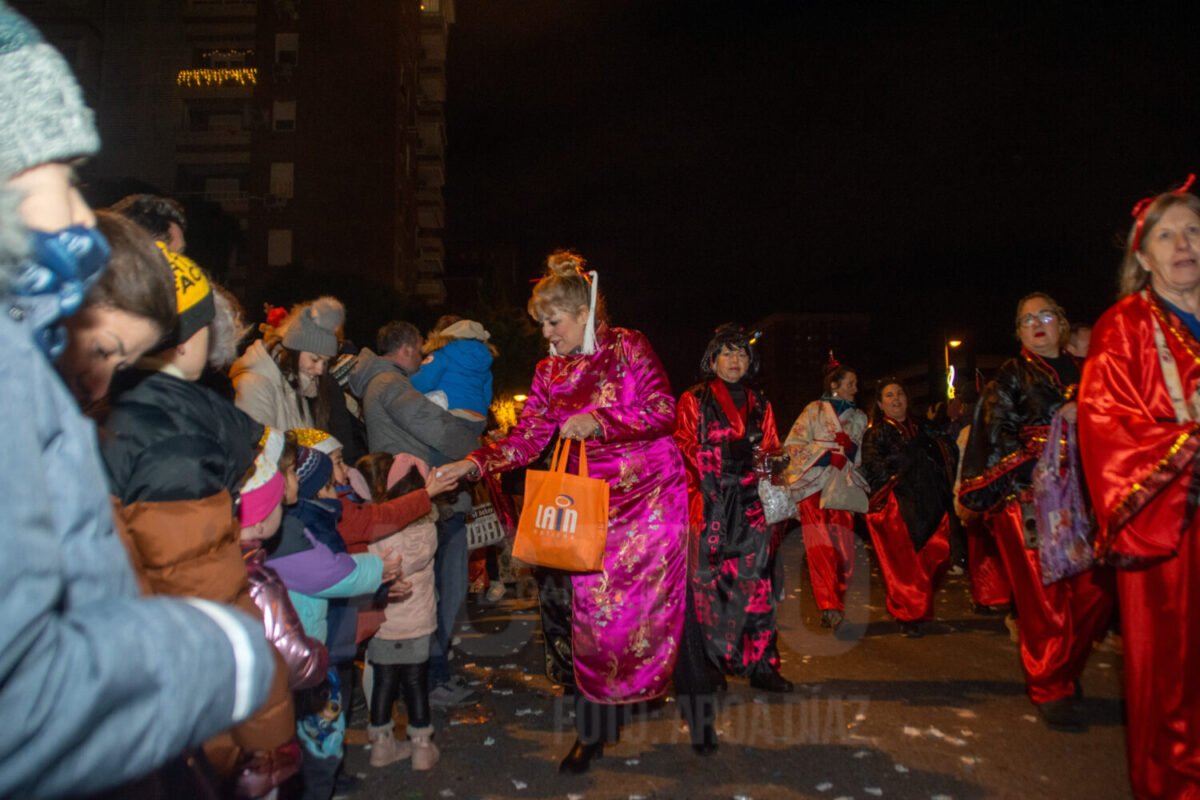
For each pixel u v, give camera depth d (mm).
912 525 6105
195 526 1569
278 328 4250
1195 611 2752
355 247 39062
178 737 828
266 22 40031
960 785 3414
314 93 39688
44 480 789
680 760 3770
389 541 3672
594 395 3795
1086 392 3025
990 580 6711
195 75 41875
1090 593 3861
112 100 41156
